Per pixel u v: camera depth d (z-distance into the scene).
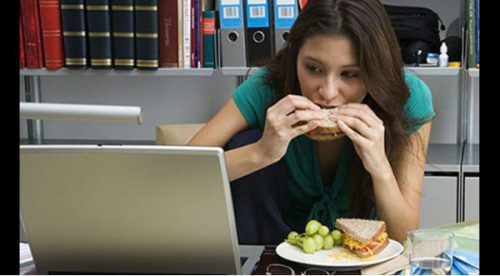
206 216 0.90
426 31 2.29
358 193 1.46
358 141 1.31
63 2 2.39
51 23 2.42
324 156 1.51
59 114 0.86
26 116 0.87
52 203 0.93
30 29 2.43
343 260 1.04
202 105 2.83
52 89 2.89
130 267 0.97
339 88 1.31
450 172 2.21
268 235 1.39
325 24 1.25
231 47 2.33
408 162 1.48
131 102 2.87
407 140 1.45
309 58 1.29
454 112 2.63
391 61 1.30
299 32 1.31
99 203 0.92
